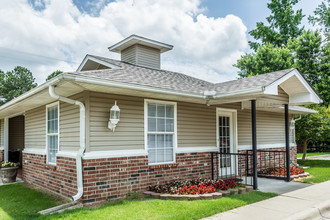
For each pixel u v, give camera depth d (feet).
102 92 18.69
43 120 25.07
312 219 15.29
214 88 24.84
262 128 34.12
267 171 30.71
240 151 29.50
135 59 31.50
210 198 18.08
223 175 27.43
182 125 23.73
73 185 18.15
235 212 15.46
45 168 23.07
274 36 85.51
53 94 16.56
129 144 19.71
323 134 45.11
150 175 20.57
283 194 20.36
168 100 22.71
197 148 24.59
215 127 26.76
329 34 72.43
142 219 13.61
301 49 75.05
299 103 25.57
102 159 17.99
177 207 15.72
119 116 18.79
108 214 14.47
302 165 41.65
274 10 88.79
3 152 35.47
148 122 21.31
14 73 106.52
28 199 19.35
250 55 82.99
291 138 42.55
